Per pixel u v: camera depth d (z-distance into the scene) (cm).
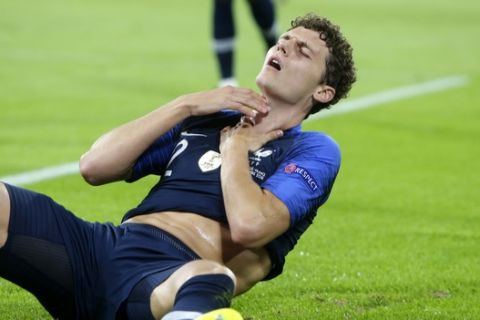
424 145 2872
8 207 1112
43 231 1123
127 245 1139
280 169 1181
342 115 3256
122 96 3444
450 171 2556
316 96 1238
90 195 2142
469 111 3409
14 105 3209
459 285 1605
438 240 1903
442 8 6284
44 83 3622
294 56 1226
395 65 4297
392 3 6394
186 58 4297
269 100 1237
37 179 2283
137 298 1091
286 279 1616
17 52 4269
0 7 5469
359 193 2289
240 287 1191
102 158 1202
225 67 3484
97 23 5138
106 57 4247
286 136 1227
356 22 5550
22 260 1110
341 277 1638
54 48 4403
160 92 3547
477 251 1828
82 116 3084
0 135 2770
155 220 1169
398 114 3316
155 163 1259
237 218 1111
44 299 1146
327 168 1192
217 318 986
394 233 1945
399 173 2514
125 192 2181
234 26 3475
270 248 1191
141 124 1212
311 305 1474
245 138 1195
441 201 2241
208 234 1161
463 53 4678
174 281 1062
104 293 1122
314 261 1730
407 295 1544
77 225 1155
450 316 1423
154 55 4347
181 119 1216
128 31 4950
